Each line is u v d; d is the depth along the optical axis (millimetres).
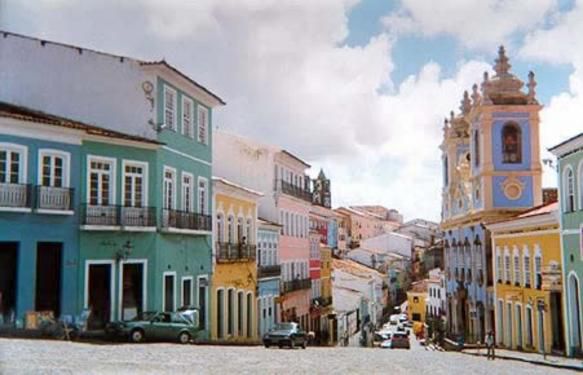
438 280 72938
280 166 47500
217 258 33844
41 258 24359
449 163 57750
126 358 18156
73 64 28406
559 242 31484
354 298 67625
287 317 46531
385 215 154500
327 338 58219
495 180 46219
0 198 22641
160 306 28109
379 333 74875
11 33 27594
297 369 18891
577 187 29109
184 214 30109
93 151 25922
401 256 108625
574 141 28547
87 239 25438
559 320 32344
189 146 32062
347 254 99750
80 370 14859
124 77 28797
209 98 34375
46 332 22953
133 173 27516
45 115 26906
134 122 28719
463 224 52531
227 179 44000
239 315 36938
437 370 21594
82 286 25141
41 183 23984
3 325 22781
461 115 57562
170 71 29438
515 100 46562
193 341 25828
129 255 26781
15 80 27531
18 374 13742
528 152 46188
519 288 37062
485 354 34844
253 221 39875
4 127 22922
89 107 28406
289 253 48750
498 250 41156
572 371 23516
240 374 16516
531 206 45875
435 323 65688
